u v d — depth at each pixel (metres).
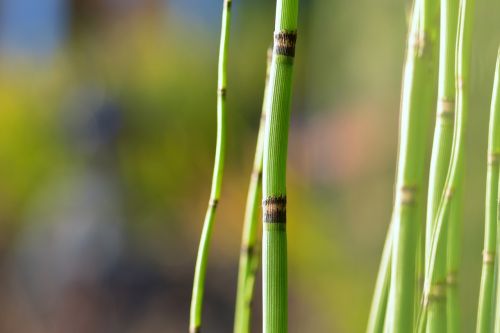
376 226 2.11
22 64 2.82
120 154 2.70
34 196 2.64
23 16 2.88
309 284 2.31
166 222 2.64
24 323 2.47
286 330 0.53
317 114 2.38
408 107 0.51
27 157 2.69
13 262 2.56
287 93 0.52
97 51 2.83
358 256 2.17
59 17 2.89
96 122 2.71
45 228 2.59
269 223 0.53
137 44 2.83
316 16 2.32
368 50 2.03
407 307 0.51
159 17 2.88
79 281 2.52
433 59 0.51
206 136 2.78
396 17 1.94
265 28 2.83
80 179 2.65
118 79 2.78
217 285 2.59
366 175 2.12
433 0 0.51
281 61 0.52
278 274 0.52
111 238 2.57
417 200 0.51
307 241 2.36
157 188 2.68
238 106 2.80
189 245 2.65
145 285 2.54
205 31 2.87
